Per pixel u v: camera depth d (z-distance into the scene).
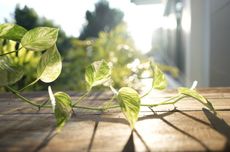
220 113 0.43
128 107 0.37
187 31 2.43
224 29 1.34
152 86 0.48
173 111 0.45
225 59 1.31
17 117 0.43
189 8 2.22
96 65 0.45
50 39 0.41
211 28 1.76
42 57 0.42
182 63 3.19
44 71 0.42
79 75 1.89
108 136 0.33
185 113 0.44
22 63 0.80
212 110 0.43
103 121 0.40
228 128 0.35
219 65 1.47
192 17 2.15
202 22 2.13
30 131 0.35
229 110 0.45
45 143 0.31
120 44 2.02
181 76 3.32
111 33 2.12
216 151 0.28
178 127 0.36
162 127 0.36
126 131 0.35
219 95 0.60
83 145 0.30
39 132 0.35
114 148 0.29
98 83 0.44
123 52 1.94
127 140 0.32
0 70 0.42
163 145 0.30
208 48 1.88
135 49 2.03
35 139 0.33
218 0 1.52
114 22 10.60
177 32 3.83
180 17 3.43
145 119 0.40
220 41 1.45
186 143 0.30
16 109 0.49
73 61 2.19
